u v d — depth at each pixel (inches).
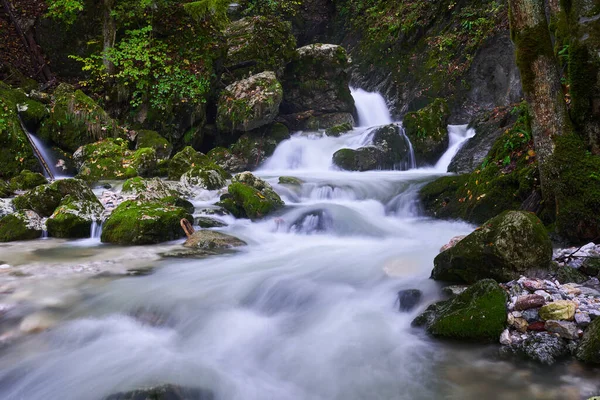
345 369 120.7
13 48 523.2
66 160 433.4
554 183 193.2
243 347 134.9
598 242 180.9
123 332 141.3
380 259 205.2
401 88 649.0
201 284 176.6
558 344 116.5
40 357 125.3
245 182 323.0
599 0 189.3
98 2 545.0
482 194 260.5
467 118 548.7
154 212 247.3
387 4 754.2
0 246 229.8
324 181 371.6
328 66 591.2
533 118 200.5
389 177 391.9
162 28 534.6
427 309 142.7
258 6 706.2
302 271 192.4
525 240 145.9
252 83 514.6
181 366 122.5
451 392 106.7
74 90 484.1
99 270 190.5
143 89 506.3
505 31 537.3
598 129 190.4
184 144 520.1
